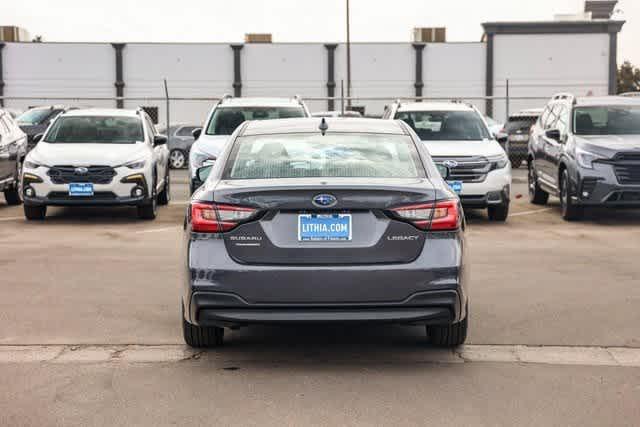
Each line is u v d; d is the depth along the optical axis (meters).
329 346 6.16
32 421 4.55
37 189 13.30
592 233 12.32
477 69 49.22
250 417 4.61
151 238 11.68
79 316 7.06
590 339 6.33
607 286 8.30
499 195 13.51
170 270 9.16
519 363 5.70
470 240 11.54
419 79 49.16
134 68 48.62
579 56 49.03
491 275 8.88
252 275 5.28
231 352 5.98
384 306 5.30
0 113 16.41
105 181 13.36
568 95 15.68
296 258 5.30
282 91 49.19
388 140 6.23
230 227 5.34
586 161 13.45
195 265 5.36
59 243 11.17
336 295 5.27
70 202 13.32
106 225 13.22
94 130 14.67
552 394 5.02
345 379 5.32
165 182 16.28
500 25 48.75
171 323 6.84
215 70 48.88
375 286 5.28
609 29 48.75
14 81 48.22
